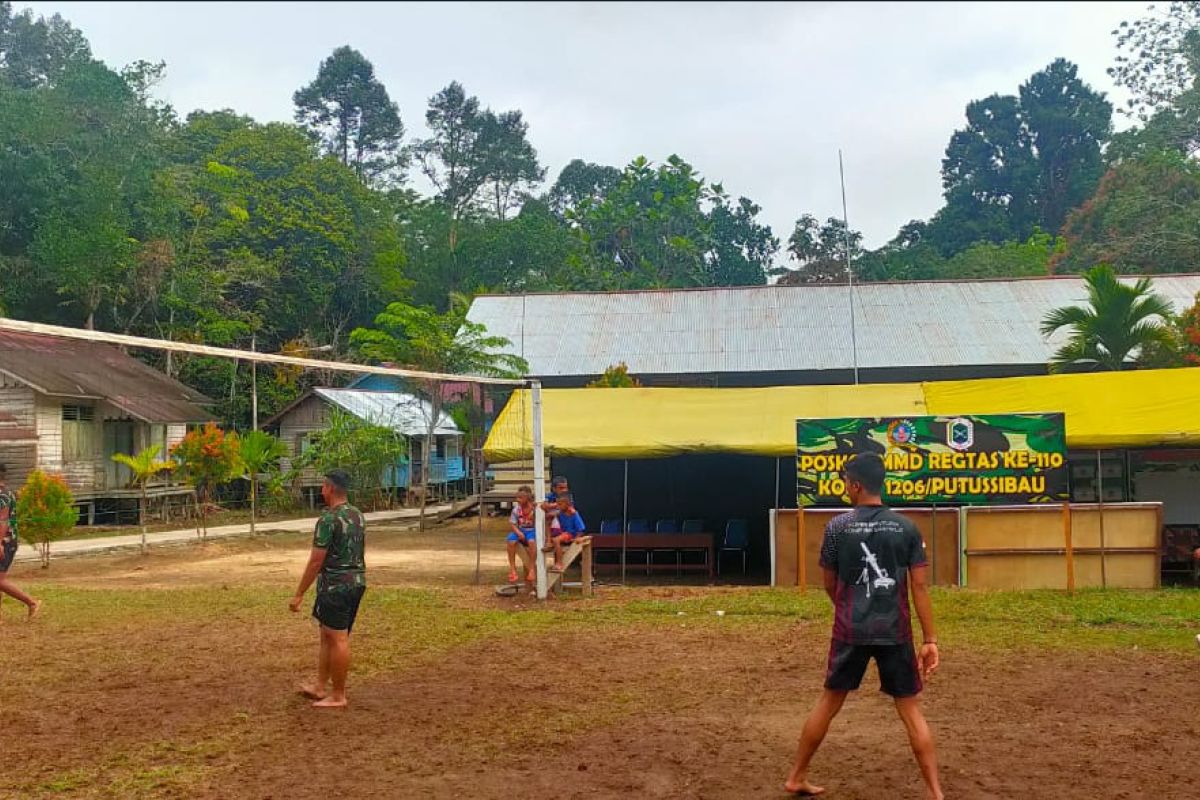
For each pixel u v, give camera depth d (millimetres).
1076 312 23844
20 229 37219
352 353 46469
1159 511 13930
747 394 18828
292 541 24297
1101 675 8719
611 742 6824
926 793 5703
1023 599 12859
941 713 7512
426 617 12102
